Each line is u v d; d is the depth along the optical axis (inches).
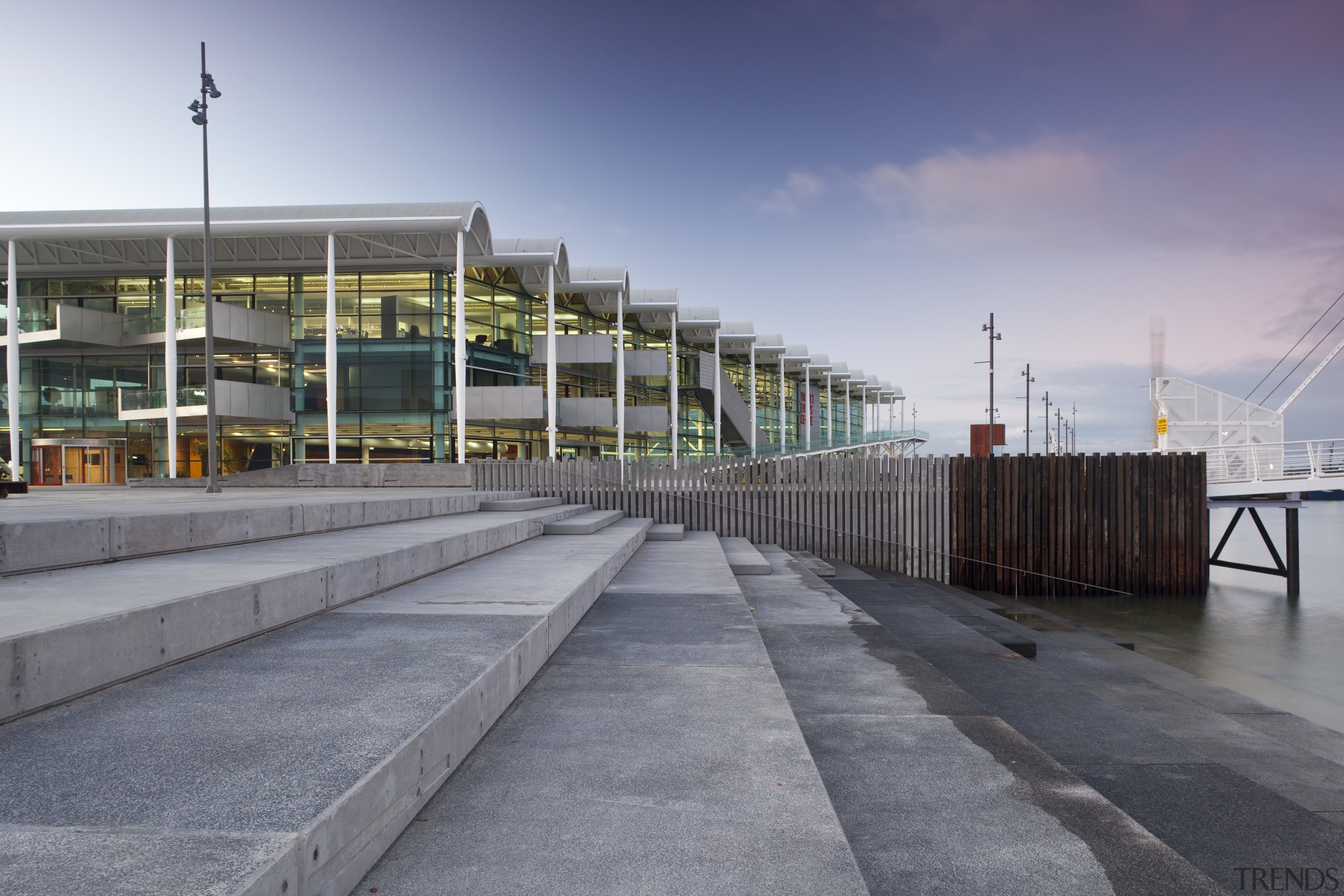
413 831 115.9
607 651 231.3
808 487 796.6
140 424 1204.5
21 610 159.3
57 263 1170.0
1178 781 191.8
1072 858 124.6
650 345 1748.3
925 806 143.1
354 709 135.7
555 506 729.0
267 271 1178.6
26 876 75.6
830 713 196.2
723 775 136.7
